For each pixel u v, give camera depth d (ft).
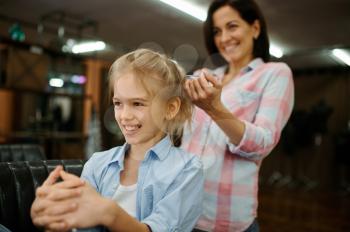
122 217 1.61
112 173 2.27
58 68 12.30
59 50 12.25
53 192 1.49
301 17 11.32
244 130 2.31
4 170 2.81
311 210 12.46
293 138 17.60
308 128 17.15
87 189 1.57
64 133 12.96
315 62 18.12
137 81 2.00
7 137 11.29
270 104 2.65
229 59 3.08
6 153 5.35
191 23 12.32
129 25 13.01
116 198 2.15
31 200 2.87
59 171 1.67
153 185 2.09
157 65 2.08
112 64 2.31
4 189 2.75
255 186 2.75
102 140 11.50
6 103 15.57
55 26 13.51
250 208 2.70
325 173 19.04
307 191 17.16
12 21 12.70
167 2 10.58
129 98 2.01
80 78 13.23
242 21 2.93
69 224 1.47
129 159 2.31
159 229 1.82
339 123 18.95
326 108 17.21
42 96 13.98
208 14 3.17
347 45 14.32
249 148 2.39
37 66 11.46
